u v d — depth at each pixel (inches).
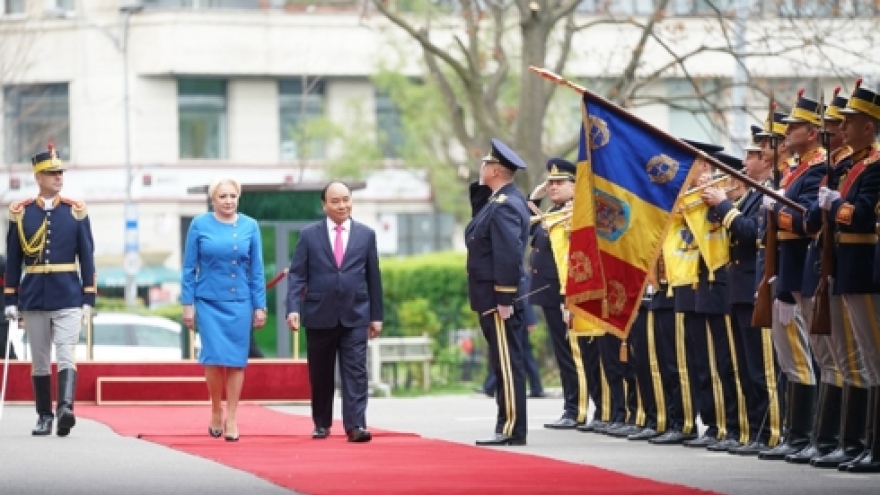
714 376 900.6
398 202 3304.6
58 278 983.0
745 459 833.5
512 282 904.3
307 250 965.2
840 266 757.9
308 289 960.3
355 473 756.6
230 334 959.6
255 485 716.7
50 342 990.4
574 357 1041.5
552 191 1045.8
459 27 1935.3
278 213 1483.8
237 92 3179.1
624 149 831.7
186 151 3174.2
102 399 1273.4
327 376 968.3
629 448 904.9
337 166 2962.6
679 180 826.8
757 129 877.2
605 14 2160.4
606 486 700.0
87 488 709.9
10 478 751.1
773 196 787.4
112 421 1105.4
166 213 3144.7
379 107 3223.4
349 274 958.4
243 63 3161.9
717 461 821.9
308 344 967.6
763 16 1845.5
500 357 915.4
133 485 720.3
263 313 973.8
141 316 1642.5
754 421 863.1
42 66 3132.4
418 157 2878.9
